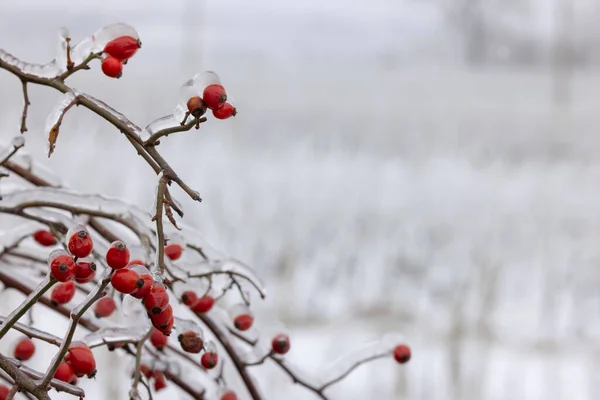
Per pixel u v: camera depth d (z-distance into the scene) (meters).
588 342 8.05
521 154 17.12
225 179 12.55
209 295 2.07
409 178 13.98
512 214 12.05
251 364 2.13
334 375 2.21
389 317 8.10
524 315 8.48
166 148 14.54
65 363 1.55
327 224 10.76
